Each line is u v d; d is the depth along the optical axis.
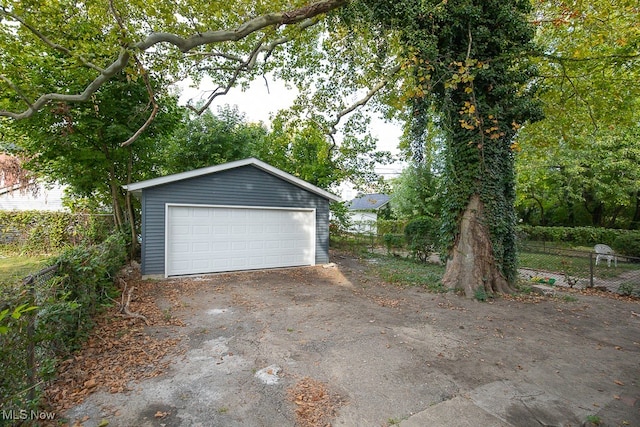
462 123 6.83
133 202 11.62
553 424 2.85
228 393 3.28
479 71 7.12
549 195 20.20
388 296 7.43
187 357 4.11
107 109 9.64
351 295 7.52
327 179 16.97
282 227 11.21
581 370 3.90
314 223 11.77
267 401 3.15
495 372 3.80
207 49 9.19
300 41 9.97
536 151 12.41
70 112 8.81
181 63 8.66
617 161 16.23
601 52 8.39
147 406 3.03
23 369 2.55
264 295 7.47
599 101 8.91
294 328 5.23
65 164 10.05
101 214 12.70
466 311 6.27
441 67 7.32
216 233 9.95
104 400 3.10
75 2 6.81
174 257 9.32
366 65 9.84
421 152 9.80
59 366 3.65
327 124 12.17
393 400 3.19
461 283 7.68
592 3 6.80
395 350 4.39
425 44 6.93
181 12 6.00
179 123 12.77
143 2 5.54
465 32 7.37
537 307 6.61
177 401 3.12
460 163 7.90
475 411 3.02
